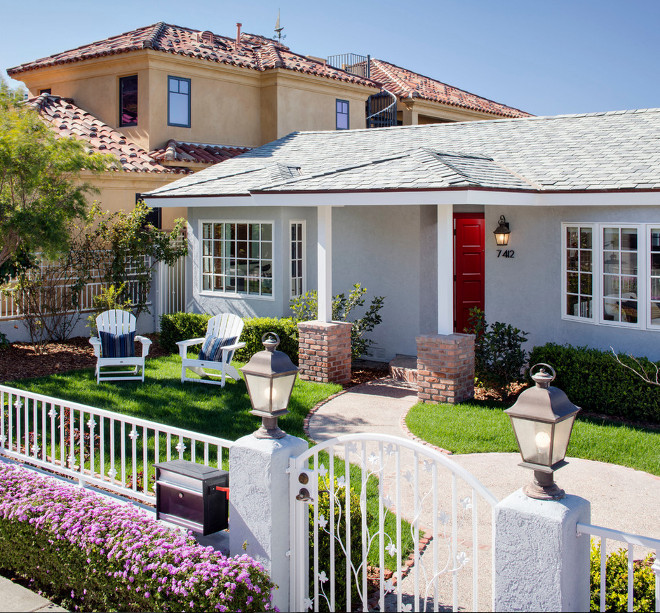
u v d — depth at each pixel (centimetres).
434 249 1439
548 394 393
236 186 1526
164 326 1595
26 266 1484
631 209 1145
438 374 1130
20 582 591
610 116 1502
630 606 395
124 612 505
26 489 615
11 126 1329
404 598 556
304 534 508
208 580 464
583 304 1226
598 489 787
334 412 1096
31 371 1341
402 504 737
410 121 2816
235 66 2234
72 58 2172
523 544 393
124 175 1872
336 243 1530
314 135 1892
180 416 1041
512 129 1569
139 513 575
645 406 1038
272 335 523
